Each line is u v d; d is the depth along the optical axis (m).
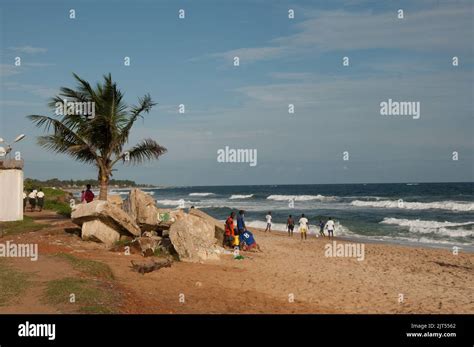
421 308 12.67
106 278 12.29
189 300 11.29
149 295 11.16
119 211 17.64
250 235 23.42
